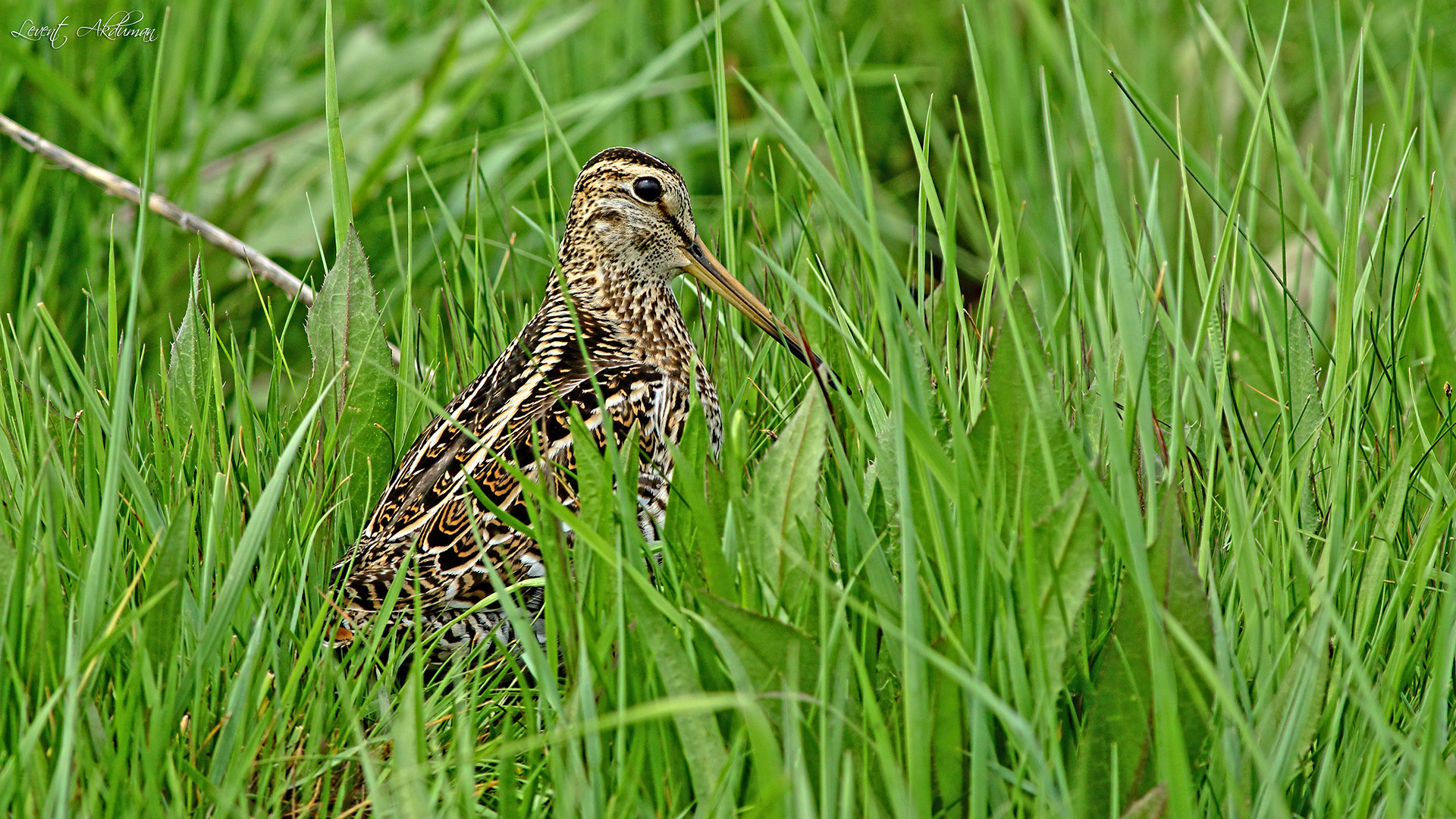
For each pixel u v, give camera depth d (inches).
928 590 179.8
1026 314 189.3
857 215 183.3
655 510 263.6
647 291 289.3
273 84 426.0
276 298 373.4
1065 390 248.5
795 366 290.8
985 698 151.6
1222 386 214.2
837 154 203.0
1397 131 319.3
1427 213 273.3
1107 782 176.6
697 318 331.0
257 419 259.1
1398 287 276.5
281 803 190.4
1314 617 182.7
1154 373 231.8
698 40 441.1
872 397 227.0
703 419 210.7
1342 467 198.4
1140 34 447.5
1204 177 294.0
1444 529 201.6
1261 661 182.9
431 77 382.3
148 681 181.5
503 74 445.7
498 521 246.8
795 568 188.9
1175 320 200.4
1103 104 427.2
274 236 386.6
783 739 176.4
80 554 215.6
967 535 173.3
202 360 261.4
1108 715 174.7
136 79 402.3
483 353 298.8
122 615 201.9
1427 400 256.1
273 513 197.8
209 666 195.5
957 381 235.6
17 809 169.8
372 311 267.4
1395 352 236.4
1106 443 219.6
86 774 175.8
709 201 432.1
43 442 215.2
